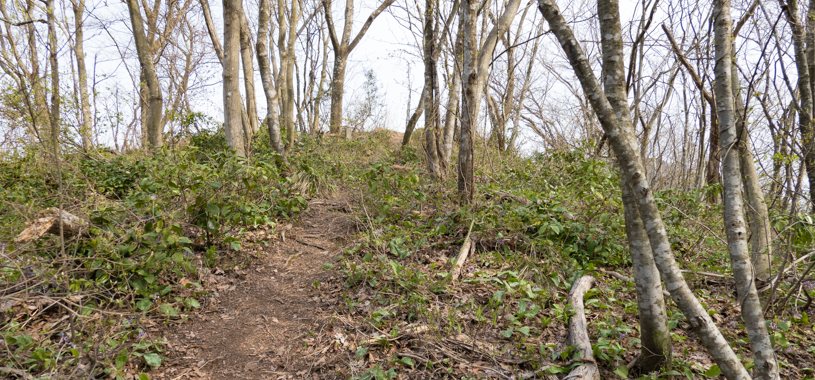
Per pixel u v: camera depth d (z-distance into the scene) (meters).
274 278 5.21
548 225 5.46
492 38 6.95
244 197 5.92
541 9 2.68
